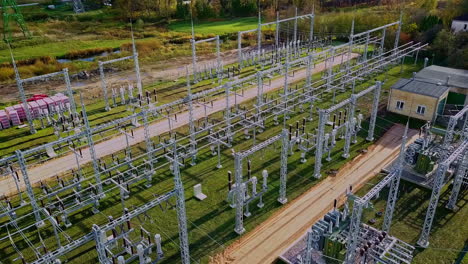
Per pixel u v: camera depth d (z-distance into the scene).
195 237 27.11
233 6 97.00
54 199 31.38
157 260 24.80
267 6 97.06
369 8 86.38
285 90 46.69
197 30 85.06
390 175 23.50
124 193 31.70
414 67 59.09
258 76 43.56
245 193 29.14
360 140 39.25
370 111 45.12
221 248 26.20
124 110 47.72
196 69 61.34
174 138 40.12
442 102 43.19
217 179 33.44
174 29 87.44
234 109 46.84
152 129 42.72
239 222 27.11
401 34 66.12
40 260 18.41
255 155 36.81
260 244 26.48
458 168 27.88
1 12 87.38
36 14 98.12
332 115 44.19
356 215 21.62
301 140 37.59
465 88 43.91
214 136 40.41
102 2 112.69
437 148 33.44
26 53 71.31
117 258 23.77
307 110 45.97
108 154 38.00
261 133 41.22
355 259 23.83
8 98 51.25
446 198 30.33
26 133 42.56
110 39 81.56
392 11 77.06
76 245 19.39
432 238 26.50
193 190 31.70
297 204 30.20
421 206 29.62
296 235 27.19
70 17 97.44
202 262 25.12
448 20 68.50
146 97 51.03
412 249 25.47
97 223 28.73
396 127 41.91
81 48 74.69
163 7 98.12
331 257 24.30
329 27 75.69
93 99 51.28
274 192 31.58
